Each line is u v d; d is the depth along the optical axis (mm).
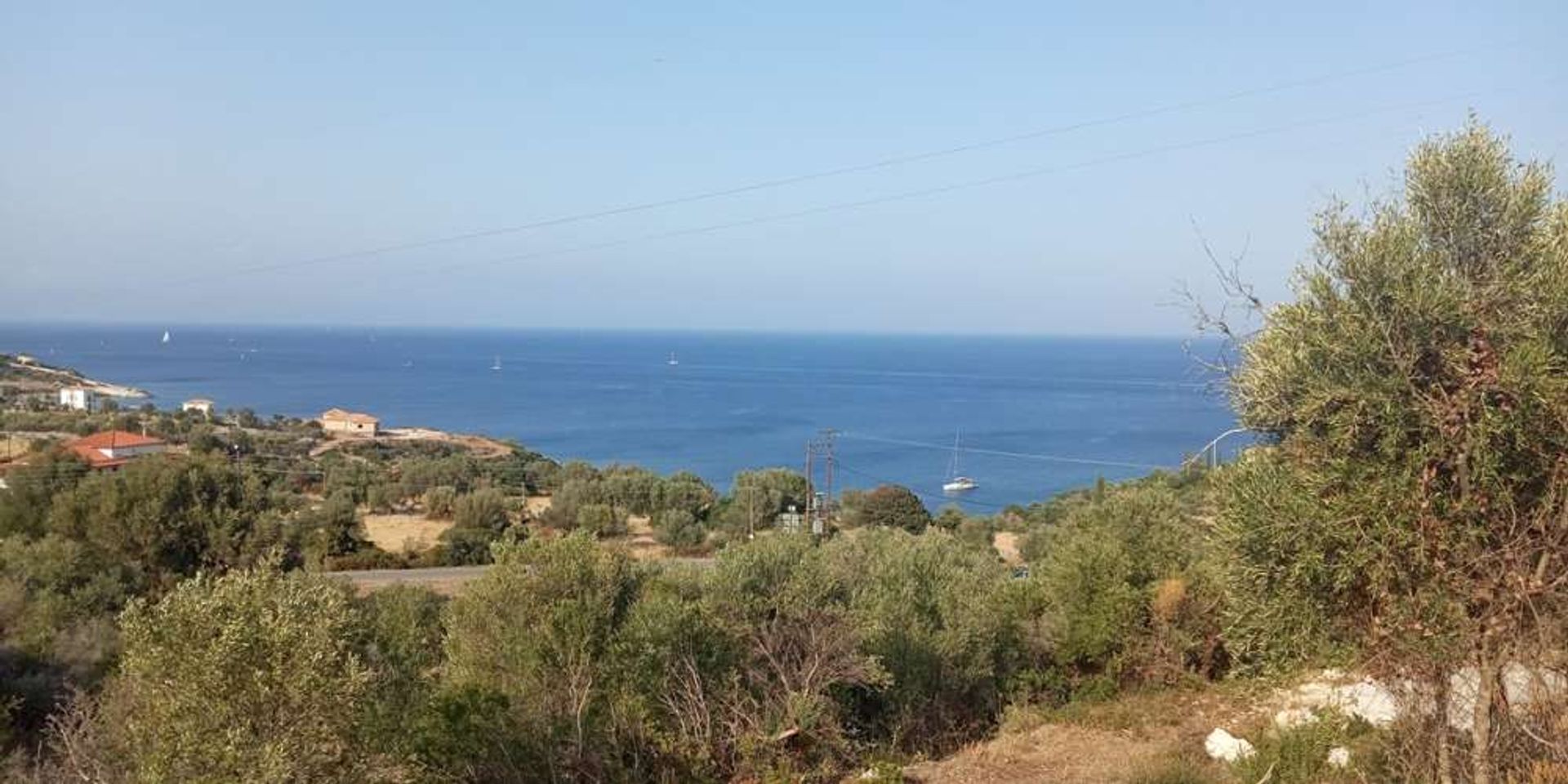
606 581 11539
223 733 6250
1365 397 5656
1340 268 5934
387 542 47125
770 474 55844
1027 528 46812
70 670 16219
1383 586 5633
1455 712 6371
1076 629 15562
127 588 27797
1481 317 5621
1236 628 6656
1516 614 5508
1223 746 11031
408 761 8195
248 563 34688
